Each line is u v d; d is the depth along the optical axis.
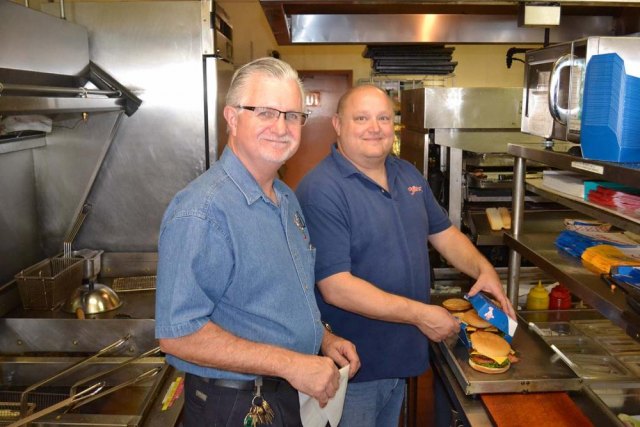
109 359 1.87
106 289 2.12
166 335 1.14
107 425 1.46
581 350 1.82
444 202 2.74
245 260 1.20
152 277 2.45
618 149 1.24
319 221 1.70
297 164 6.54
